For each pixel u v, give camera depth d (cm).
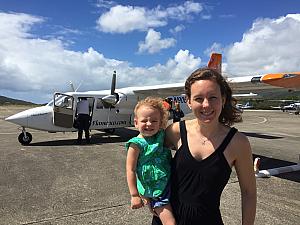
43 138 1270
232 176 637
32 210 444
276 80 720
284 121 2597
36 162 777
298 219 420
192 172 180
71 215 426
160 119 200
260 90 946
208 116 175
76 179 615
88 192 530
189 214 180
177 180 187
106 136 1334
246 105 5806
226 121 194
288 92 800
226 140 178
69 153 912
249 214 182
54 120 1091
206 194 177
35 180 605
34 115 1074
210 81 177
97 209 450
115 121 1244
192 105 182
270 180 628
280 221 412
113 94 1215
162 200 190
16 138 1272
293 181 622
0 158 824
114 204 471
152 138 201
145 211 442
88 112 1124
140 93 1281
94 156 866
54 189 546
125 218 417
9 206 459
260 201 494
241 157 180
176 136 197
